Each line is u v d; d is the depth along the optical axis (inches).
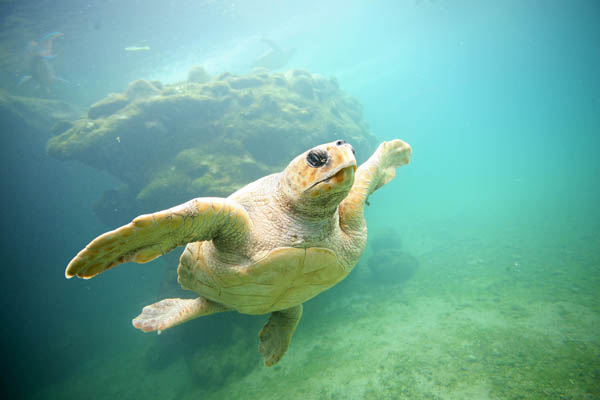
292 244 92.0
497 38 2026.3
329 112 767.7
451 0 1152.8
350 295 544.4
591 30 2101.4
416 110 3978.8
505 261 518.3
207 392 391.5
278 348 148.9
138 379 497.0
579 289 355.3
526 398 220.7
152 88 643.5
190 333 461.1
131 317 801.6
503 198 1168.2
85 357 669.9
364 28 1263.5
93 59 901.2
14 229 852.0
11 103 760.3
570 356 248.1
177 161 566.9
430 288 484.7
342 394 288.2
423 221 1087.6
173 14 791.1
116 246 70.6
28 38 701.3
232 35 1008.9
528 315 327.9
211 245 100.1
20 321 783.1
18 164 805.9
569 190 985.5
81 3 640.4
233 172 540.7
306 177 83.5
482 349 290.8
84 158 562.3
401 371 293.4
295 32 1141.7
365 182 114.3
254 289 100.5
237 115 615.5
